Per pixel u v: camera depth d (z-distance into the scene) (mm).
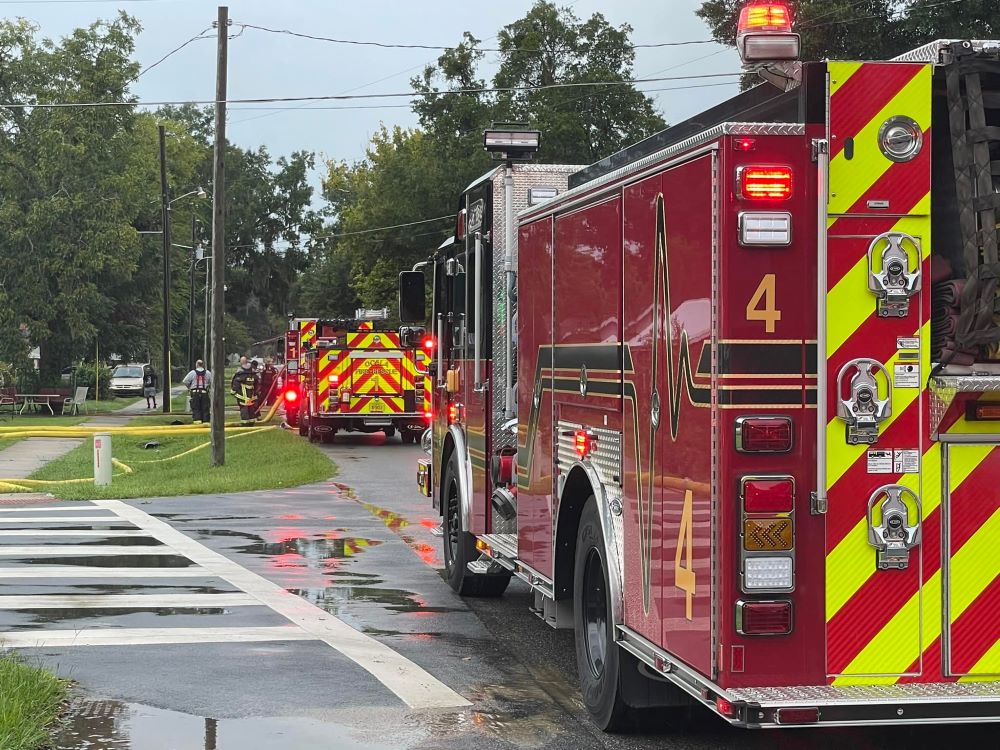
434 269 11375
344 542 13352
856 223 4727
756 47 4805
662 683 6051
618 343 6062
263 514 15852
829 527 4770
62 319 55000
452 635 8750
